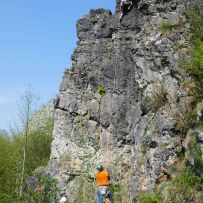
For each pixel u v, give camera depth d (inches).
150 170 810.8
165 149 795.4
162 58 858.1
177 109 815.1
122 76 965.2
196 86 812.6
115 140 951.6
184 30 866.1
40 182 1031.0
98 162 960.3
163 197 756.0
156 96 864.9
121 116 952.9
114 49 991.0
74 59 1048.2
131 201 837.2
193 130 772.6
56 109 1042.1
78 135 1005.2
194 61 820.6
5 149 1454.2
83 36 1045.2
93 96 1003.9
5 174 1378.0
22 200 1071.0
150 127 838.5
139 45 911.0
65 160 1007.0
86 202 937.5
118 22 991.0
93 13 1039.6
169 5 900.6
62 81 1043.9
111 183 898.1
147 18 927.7
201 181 727.1
